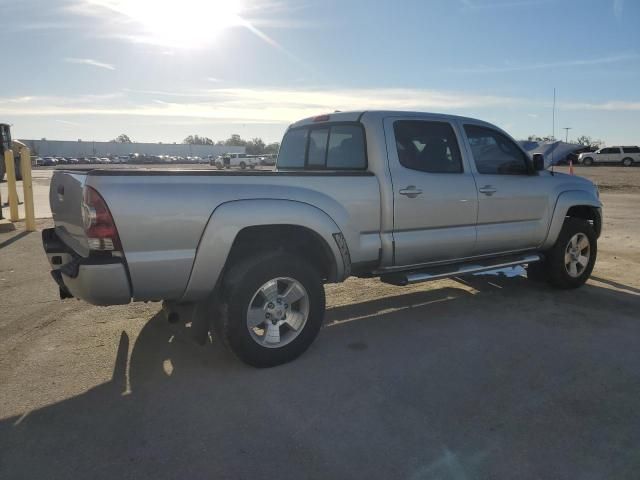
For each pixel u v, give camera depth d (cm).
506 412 337
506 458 287
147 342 463
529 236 585
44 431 315
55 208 440
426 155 503
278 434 311
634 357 426
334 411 338
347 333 486
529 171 596
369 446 298
